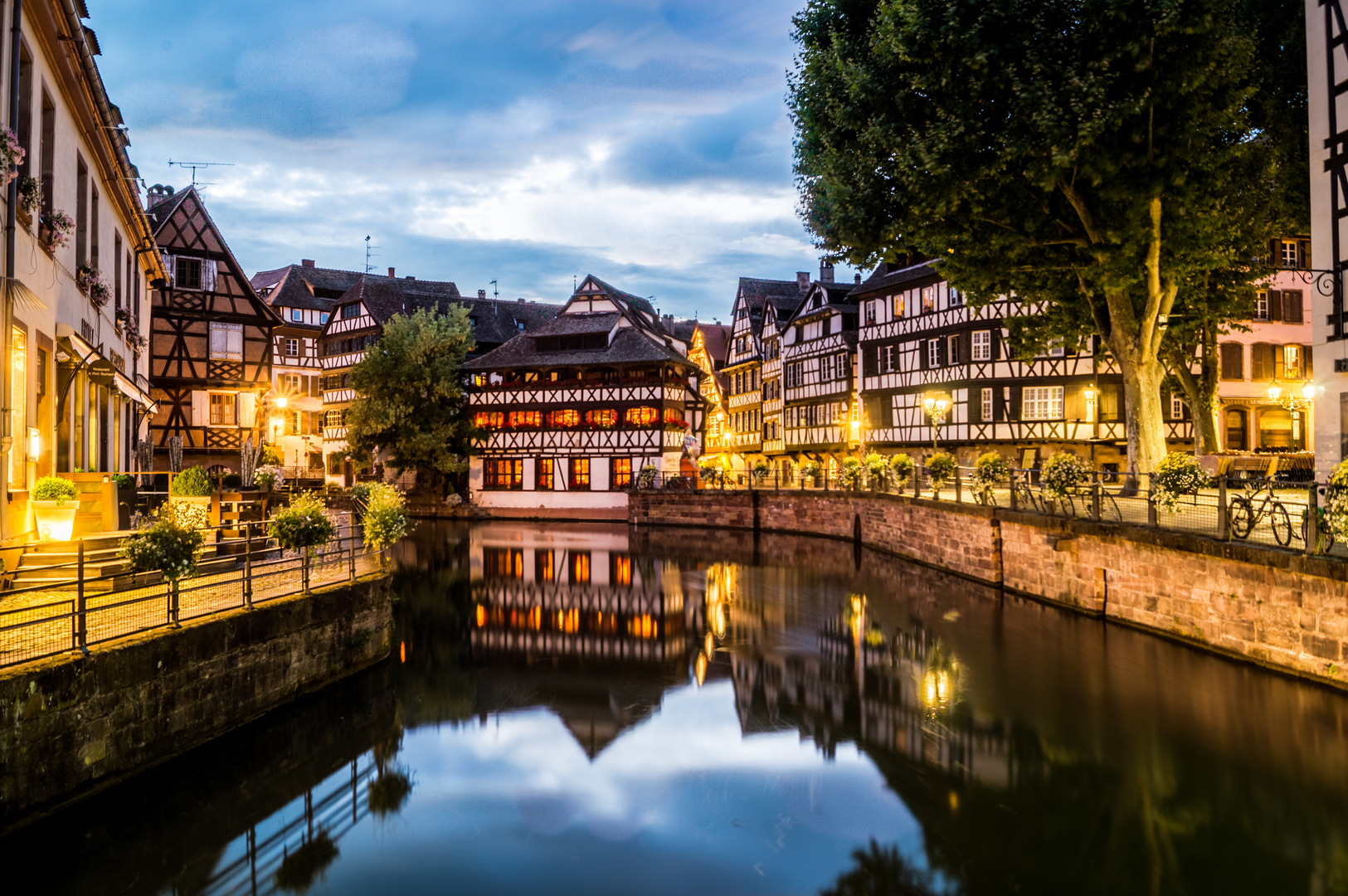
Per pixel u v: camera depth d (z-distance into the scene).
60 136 12.03
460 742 10.05
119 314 17.06
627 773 9.04
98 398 14.77
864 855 7.14
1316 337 13.38
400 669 13.27
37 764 6.59
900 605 17.83
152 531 8.18
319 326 52.34
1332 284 13.01
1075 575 15.30
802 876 6.83
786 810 8.07
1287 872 6.64
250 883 6.75
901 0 14.13
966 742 9.58
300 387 51.44
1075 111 13.27
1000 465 19.59
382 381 43.97
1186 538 12.03
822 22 17.59
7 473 9.58
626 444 43.19
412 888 6.68
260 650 9.44
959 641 14.05
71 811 6.87
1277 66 16.94
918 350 36.03
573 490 44.12
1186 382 21.45
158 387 31.47
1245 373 31.05
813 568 24.55
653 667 13.62
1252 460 18.53
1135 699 10.44
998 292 18.92
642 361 42.53
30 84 10.70
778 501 35.62
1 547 9.47
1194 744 9.00
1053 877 6.68
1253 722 9.41
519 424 45.59
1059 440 31.34
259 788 8.61
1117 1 12.95
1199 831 7.31
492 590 21.58
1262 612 10.69
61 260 12.11
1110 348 18.36
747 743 9.90
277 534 10.40
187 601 9.73
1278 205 18.16
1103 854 7.01
